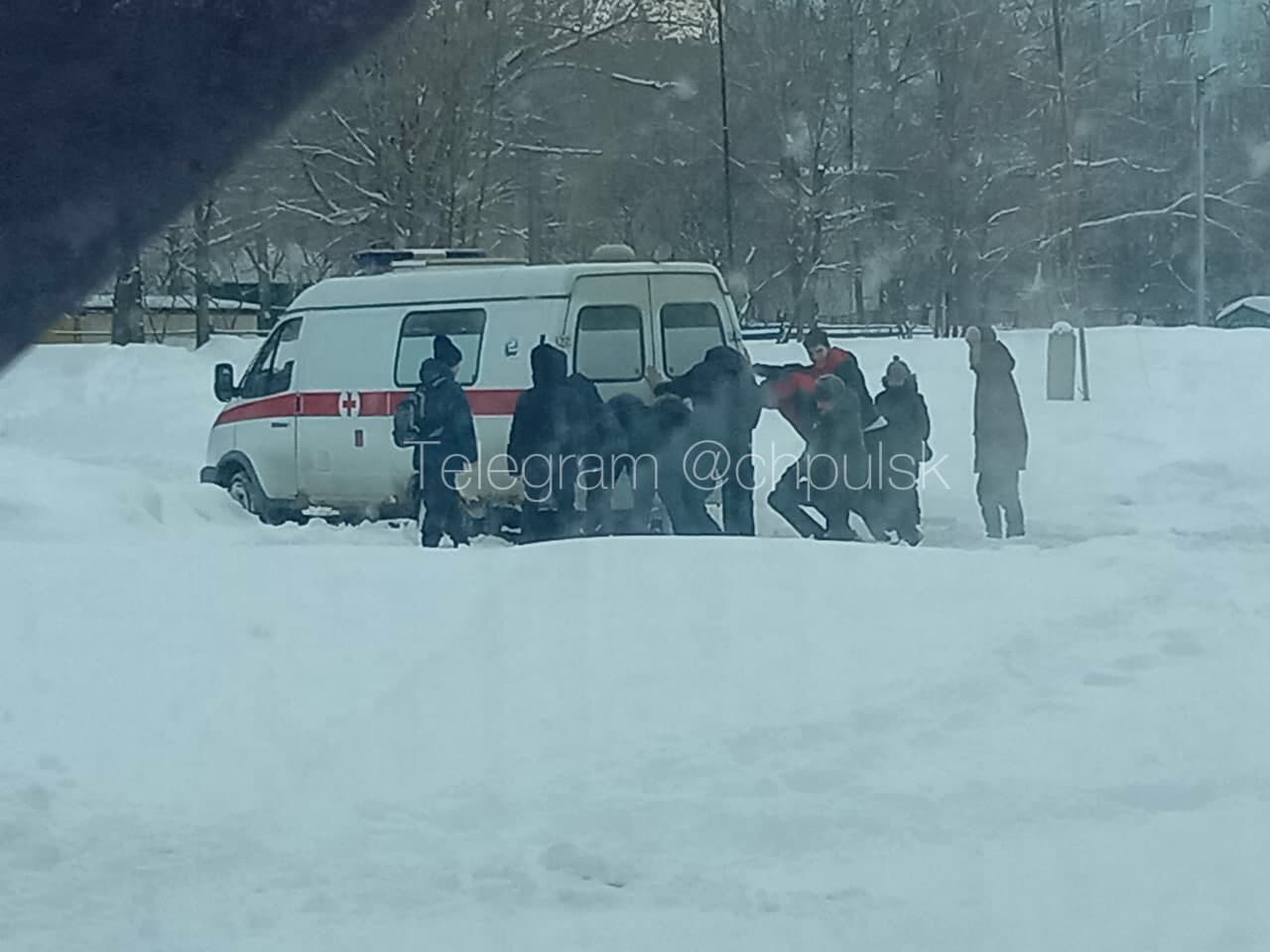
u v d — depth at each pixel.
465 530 14.46
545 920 5.19
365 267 17.67
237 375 29.06
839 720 7.27
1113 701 7.57
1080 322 31.02
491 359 15.64
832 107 39.28
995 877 5.48
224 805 6.43
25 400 28.30
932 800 6.27
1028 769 6.63
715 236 37.22
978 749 6.89
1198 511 16.89
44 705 7.80
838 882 5.46
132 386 28.61
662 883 5.48
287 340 17.45
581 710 7.52
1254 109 46.09
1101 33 40.47
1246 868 5.50
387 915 5.28
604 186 34.41
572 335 15.34
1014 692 7.74
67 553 11.88
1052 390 25.17
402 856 5.80
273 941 5.07
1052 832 5.93
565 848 5.74
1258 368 26.61
